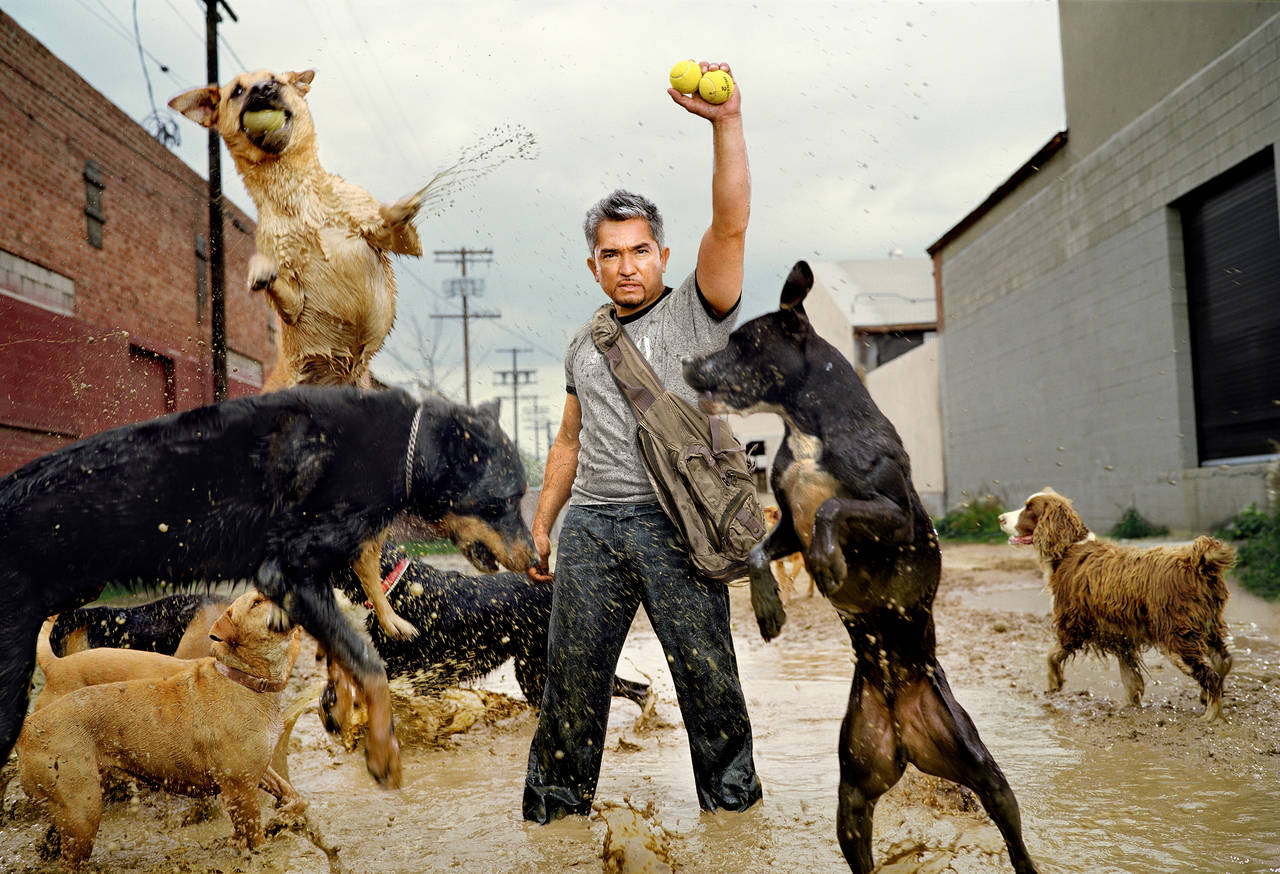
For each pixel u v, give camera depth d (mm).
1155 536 13227
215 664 3148
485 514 3096
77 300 13055
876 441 2621
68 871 2990
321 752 4367
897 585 2592
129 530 2697
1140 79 13562
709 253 3199
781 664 6469
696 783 3395
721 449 3252
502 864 2896
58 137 12758
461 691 5160
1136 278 13867
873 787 2725
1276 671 5434
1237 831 2926
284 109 3238
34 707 3686
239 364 18375
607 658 3354
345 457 2848
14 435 10500
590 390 3416
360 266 3334
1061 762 3814
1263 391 11641
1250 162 11602
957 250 21375
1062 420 16438
